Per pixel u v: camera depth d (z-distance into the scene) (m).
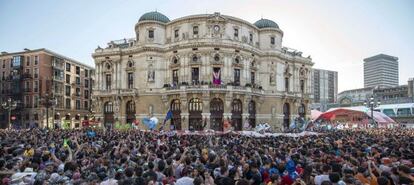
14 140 29.00
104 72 76.00
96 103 75.69
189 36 69.88
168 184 11.81
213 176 13.19
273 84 76.19
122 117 72.75
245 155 17.33
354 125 74.81
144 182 10.41
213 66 67.00
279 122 76.31
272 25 79.56
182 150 19.62
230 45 67.25
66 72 96.44
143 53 71.25
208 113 64.19
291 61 83.25
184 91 64.75
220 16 68.94
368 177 12.95
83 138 32.34
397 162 14.95
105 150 21.62
